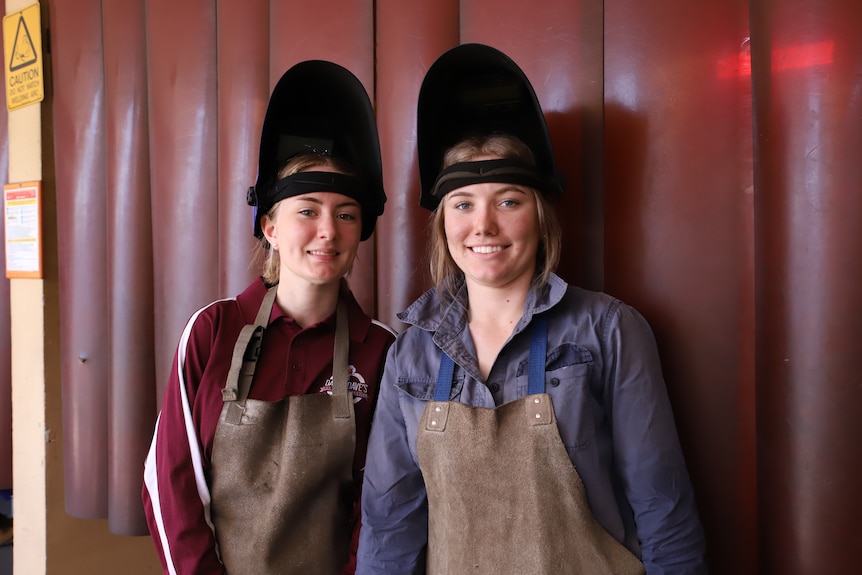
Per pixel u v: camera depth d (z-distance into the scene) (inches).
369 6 57.4
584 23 48.2
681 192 44.9
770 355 40.7
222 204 63.2
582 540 34.9
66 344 74.4
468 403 38.1
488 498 36.1
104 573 80.5
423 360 41.0
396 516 41.4
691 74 44.6
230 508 43.9
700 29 44.3
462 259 39.9
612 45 47.1
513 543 35.5
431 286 54.6
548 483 35.3
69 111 73.0
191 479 44.2
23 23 76.4
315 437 43.7
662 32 45.4
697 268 44.5
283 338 46.4
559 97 49.1
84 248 72.6
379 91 56.9
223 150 63.2
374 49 57.5
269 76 62.2
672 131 45.1
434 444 37.7
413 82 54.4
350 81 47.4
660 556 35.1
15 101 78.7
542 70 49.7
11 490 88.1
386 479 41.1
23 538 79.5
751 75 42.5
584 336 37.8
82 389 73.0
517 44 50.7
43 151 76.0
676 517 35.6
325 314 47.6
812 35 38.0
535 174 39.3
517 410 36.5
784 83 39.1
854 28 36.9
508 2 51.1
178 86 66.1
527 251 39.3
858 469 37.6
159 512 44.3
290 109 48.4
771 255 40.4
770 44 39.9
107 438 72.7
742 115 43.3
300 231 43.6
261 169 46.9
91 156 72.3
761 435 41.8
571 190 48.8
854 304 37.2
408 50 54.5
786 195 39.3
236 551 43.6
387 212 56.6
